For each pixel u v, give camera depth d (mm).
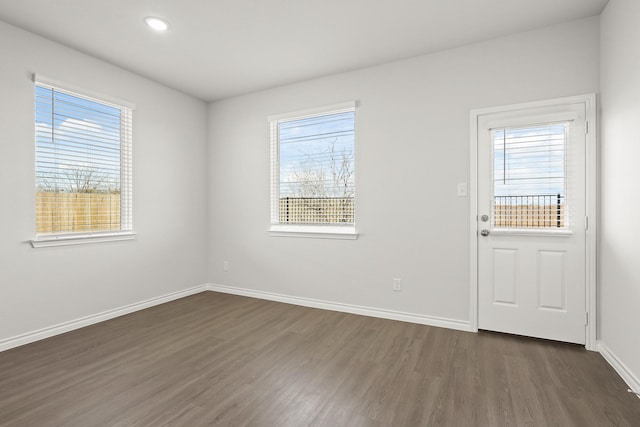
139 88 3529
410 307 3172
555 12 2445
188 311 3510
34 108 2697
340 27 2633
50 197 2846
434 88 3043
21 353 2471
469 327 2924
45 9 2369
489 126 2836
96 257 3156
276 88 3871
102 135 3234
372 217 3332
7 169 2549
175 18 2500
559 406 1815
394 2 2311
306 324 3117
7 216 2551
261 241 4020
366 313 3373
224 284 4305
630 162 2010
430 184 3068
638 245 1924
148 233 3652
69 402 1845
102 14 2436
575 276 2578
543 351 2494
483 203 2873
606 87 2363
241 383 2062
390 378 2121
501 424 1671
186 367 2266
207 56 3113
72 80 2943
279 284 3910
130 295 3463
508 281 2801
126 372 2193
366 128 3352
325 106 3541
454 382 2068
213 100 4305
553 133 2635
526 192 2727
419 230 3121
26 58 2645
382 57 3137
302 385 2041
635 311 1965
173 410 1779
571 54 2562
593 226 2494
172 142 3908
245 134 4105
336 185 3590
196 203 4223
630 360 2027
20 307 2625
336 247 3537
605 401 1859
